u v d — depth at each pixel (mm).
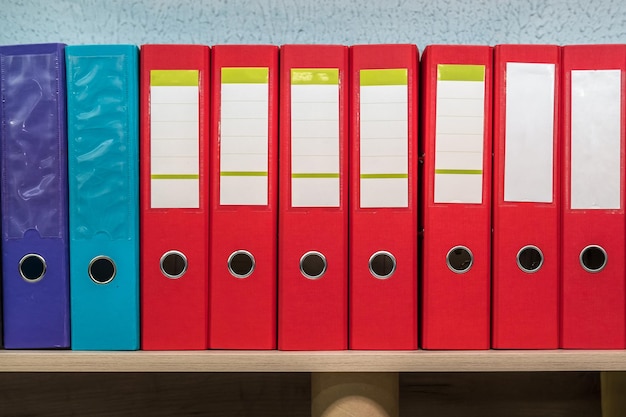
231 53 780
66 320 787
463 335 780
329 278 780
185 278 782
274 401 1041
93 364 771
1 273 798
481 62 776
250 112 778
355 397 792
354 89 779
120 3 1046
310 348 780
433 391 1034
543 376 1033
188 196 780
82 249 783
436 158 776
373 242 778
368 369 762
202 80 780
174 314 784
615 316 783
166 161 779
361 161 777
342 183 779
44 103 782
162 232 781
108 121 778
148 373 1037
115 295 784
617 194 781
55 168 782
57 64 782
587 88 777
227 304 783
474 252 779
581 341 783
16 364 770
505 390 1033
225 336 784
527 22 1047
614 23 1045
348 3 1046
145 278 784
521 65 776
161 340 784
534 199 778
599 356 766
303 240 777
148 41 1046
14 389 1020
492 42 1046
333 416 794
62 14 1043
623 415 956
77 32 1044
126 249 782
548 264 780
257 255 782
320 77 778
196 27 1046
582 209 780
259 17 1047
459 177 776
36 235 785
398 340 781
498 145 777
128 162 779
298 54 778
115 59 778
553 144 779
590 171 778
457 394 1034
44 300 786
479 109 775
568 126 777
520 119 776
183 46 779
